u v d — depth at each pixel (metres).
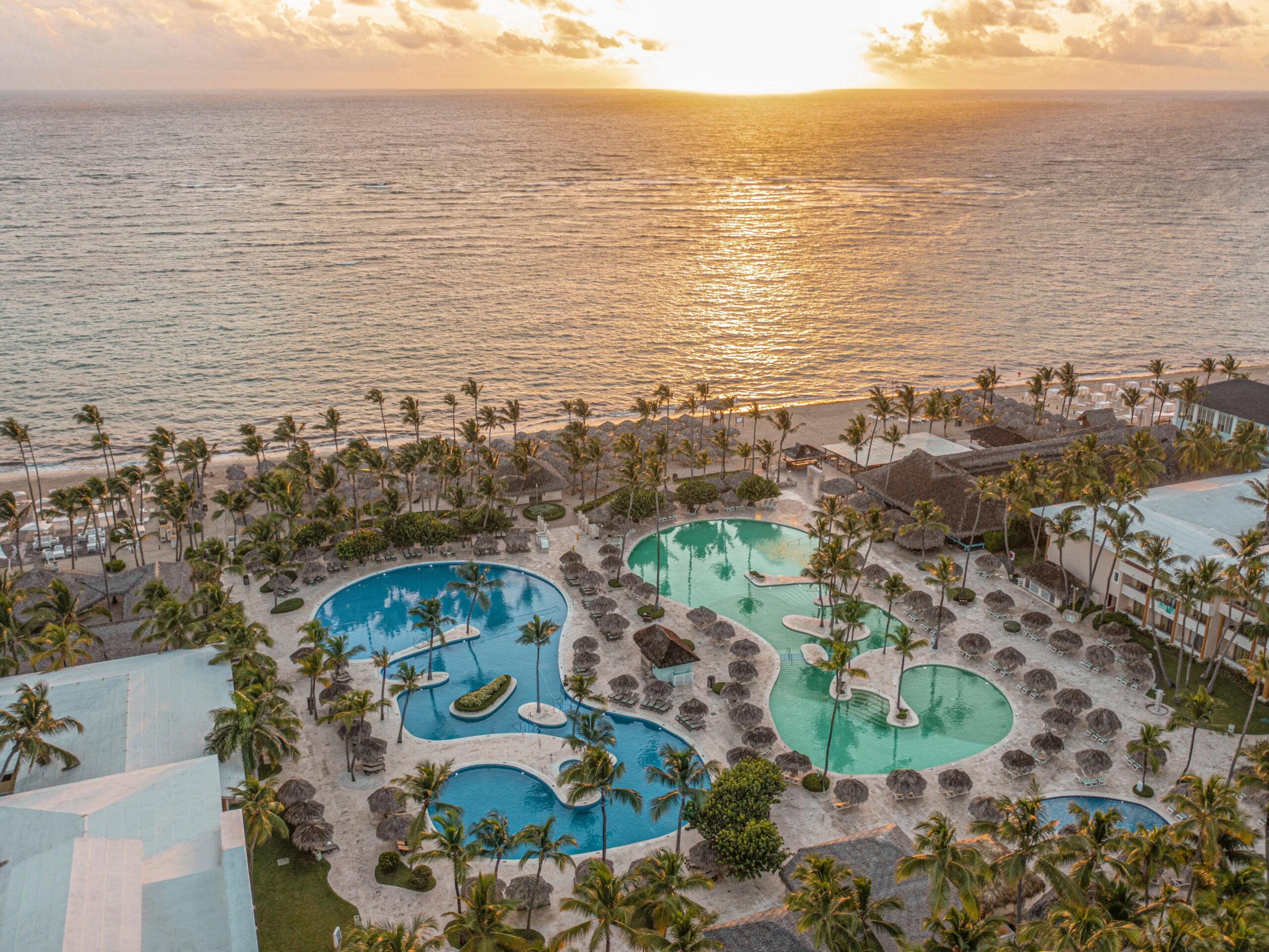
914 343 178.38
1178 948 37.25
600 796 58.09
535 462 107.00
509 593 85.44
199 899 44.34
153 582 71.31
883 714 67.25
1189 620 71.56
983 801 55.28
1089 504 77.31
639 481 91.62
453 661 74.62
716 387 152.12
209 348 171.75
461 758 62.09
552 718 66.38
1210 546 76.50
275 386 153.00
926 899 46.25
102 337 176.62
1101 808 56.53
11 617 64.44
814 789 58.56
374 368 162.88
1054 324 190.38
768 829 50.44
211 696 62.72
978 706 68.25
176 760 56.47
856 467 108.38
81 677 64.38
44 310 193.88
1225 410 113.06
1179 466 98.19
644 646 71.56
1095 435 100.56
